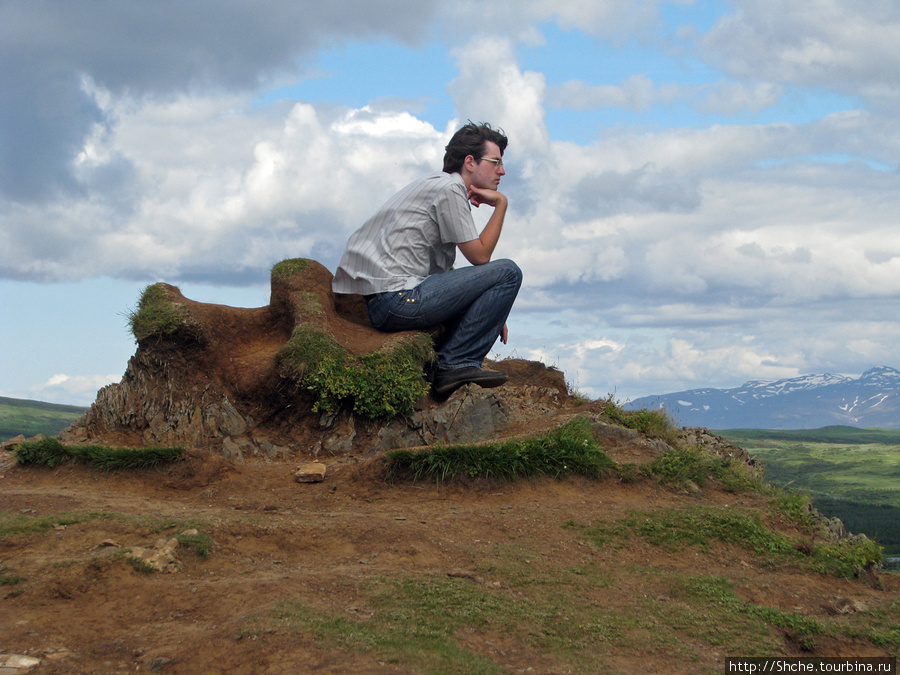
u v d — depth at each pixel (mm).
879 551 6586
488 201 8258
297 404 8250
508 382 10406
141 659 3645
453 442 8164
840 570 6289
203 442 8289
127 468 7383
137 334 8609
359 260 8430
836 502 54406
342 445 8078
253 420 8422
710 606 5125
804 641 4738
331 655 3656
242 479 7355
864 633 4871
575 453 7516
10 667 3447
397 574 5055
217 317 9102
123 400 8719
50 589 4375
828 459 107312
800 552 6551
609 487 7434
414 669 3607
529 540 6113
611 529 6453
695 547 6379
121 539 5422
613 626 4574
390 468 7203
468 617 4422
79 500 6629
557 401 10055
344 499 6988
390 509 6695
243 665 3582
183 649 3705
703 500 7500
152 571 4797
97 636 3930
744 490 7914
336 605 4438
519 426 8609
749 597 5473
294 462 7969
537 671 3906
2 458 8031
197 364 8711
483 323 8219
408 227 8156
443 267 8680
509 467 7199
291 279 9281
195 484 7184
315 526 5855
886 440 181750
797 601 5574
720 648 4469
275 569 5133
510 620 4480
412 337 8359
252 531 5691
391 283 8188
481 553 5684
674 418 9875
